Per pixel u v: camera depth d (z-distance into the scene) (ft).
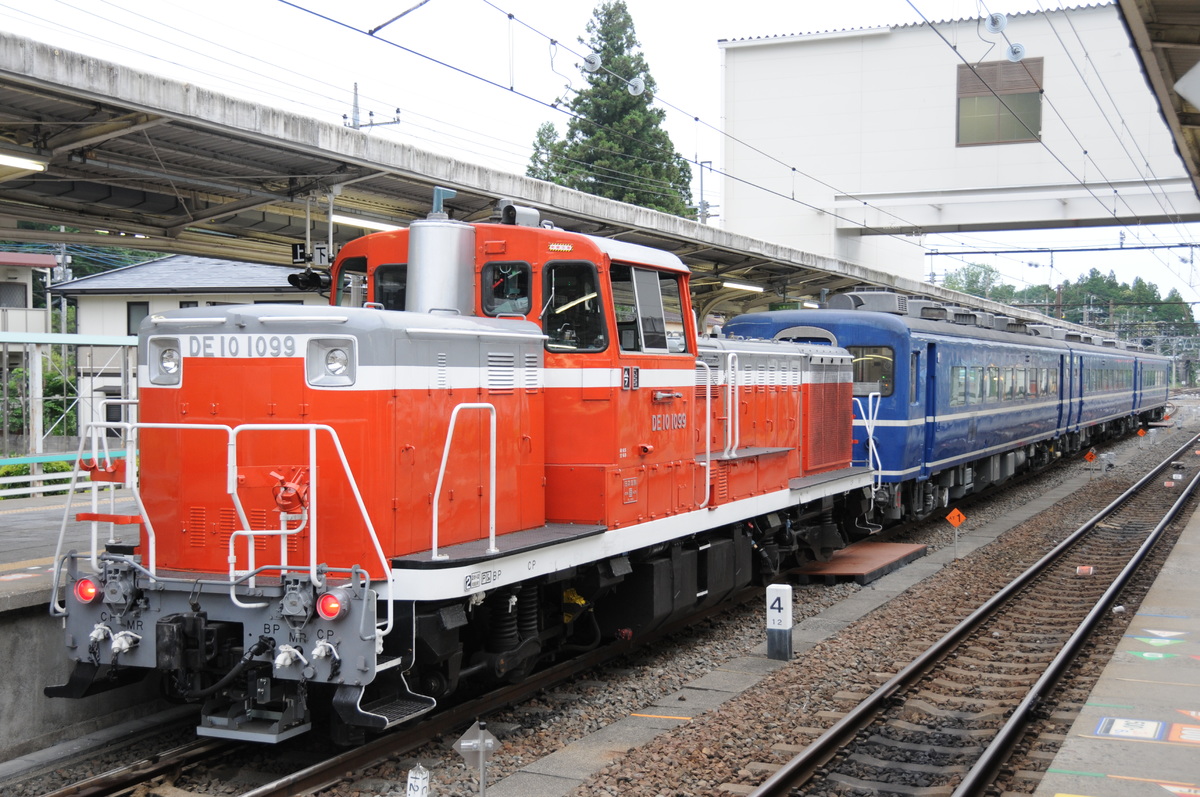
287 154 35.09
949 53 99.19
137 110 28.40
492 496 22.58
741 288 70.85
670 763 21.81
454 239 25.53
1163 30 33.24
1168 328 310.65
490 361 24.67
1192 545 49.57
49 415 74.43
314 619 19.93
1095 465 95.45
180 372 22.24
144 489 22.66
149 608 21.18
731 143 108.17
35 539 33.91
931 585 42.52
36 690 23.54
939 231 103.55
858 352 52.70
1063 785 19.83
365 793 20.26
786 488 39.34
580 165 118.11
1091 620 33.91
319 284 39.19
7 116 28.81
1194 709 24.68
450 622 21.76
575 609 27.94
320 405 21.24
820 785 21.02
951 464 59.26
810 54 104.63
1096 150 95.30
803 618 37.22
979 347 63.82
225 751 22.61
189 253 46.73
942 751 23.04
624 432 27.27
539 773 21.57
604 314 26.48
